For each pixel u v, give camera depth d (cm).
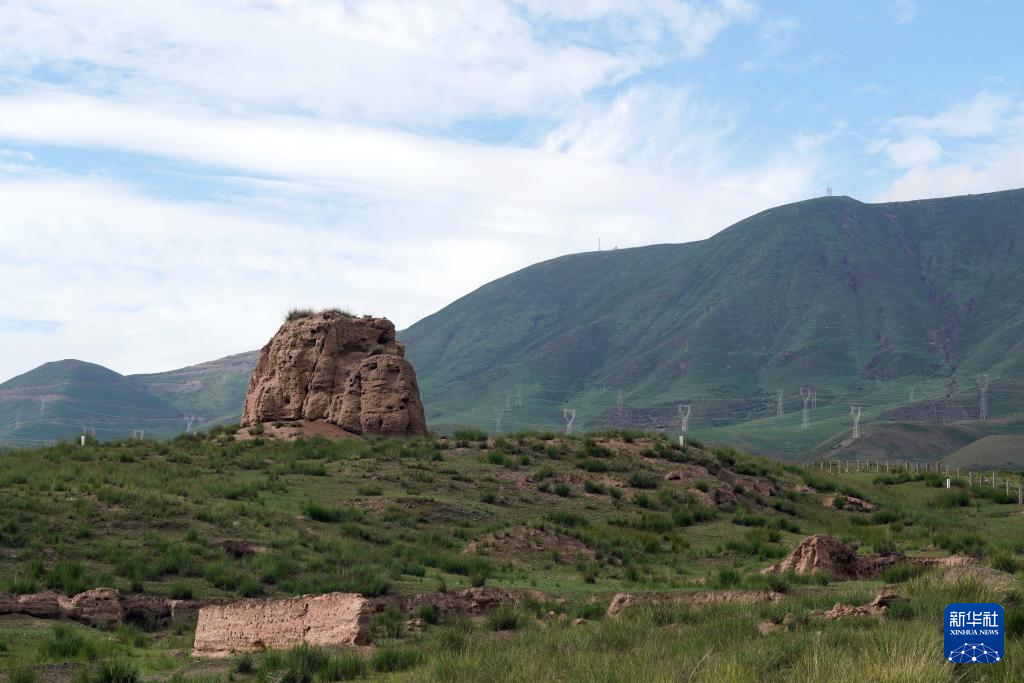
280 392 7838
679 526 6103
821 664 1955
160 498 4766
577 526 5741
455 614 3391
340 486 5966
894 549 5144
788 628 2678
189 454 6744
